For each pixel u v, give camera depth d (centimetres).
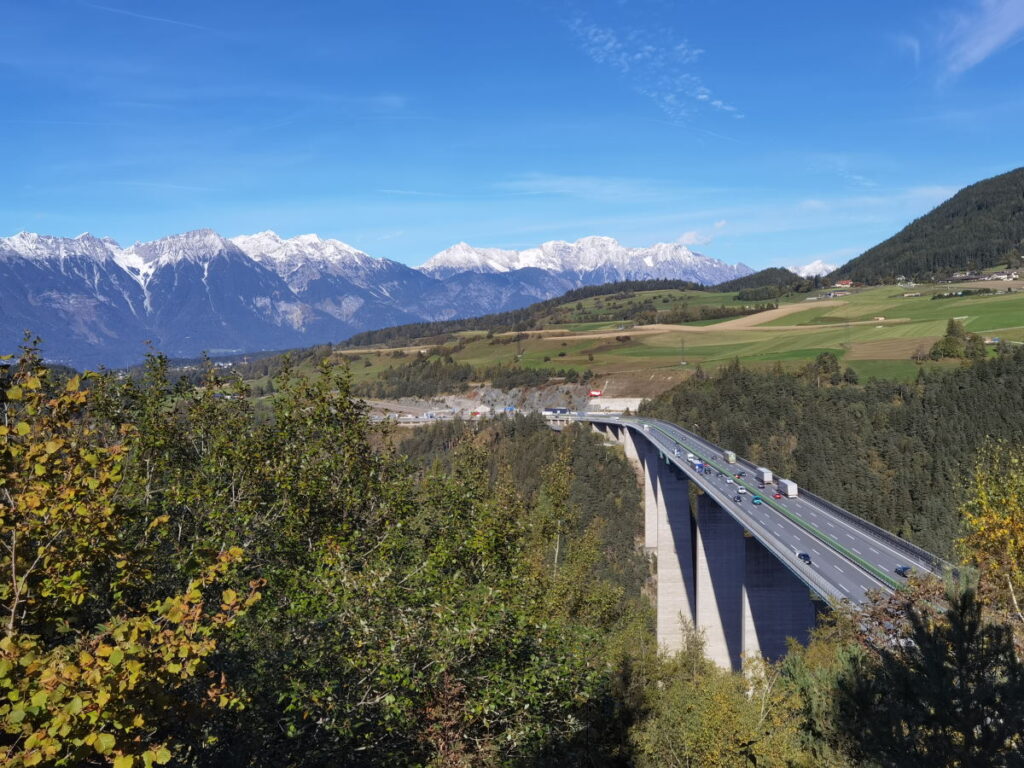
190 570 1159
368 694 1630
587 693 1827
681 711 2684
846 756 2036
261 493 2552
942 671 1344
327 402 2750
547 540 4959
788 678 2952
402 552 2469
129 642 880
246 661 1616
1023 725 1259
